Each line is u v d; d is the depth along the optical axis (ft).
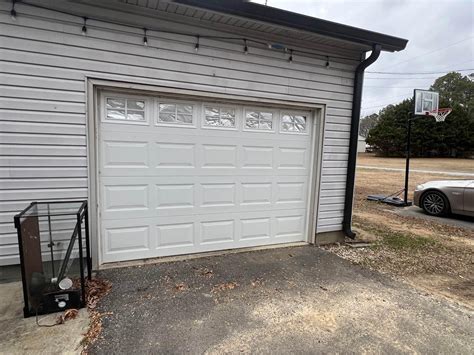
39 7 8.63
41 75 8.88
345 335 7.16
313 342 6.84
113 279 9.62
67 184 9.56
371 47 12.44
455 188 20.71
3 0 8.30
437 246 14.75
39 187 9.24
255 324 7.49
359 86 13.55
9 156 8.84
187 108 11.23
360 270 11.37
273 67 11.98
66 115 9.29
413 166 69.31
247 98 11.66
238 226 12.81
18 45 8.57
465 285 10.46
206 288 9.34
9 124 8.74
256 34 11.43
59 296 7.58
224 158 12.10
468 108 111.65
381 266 11.89
